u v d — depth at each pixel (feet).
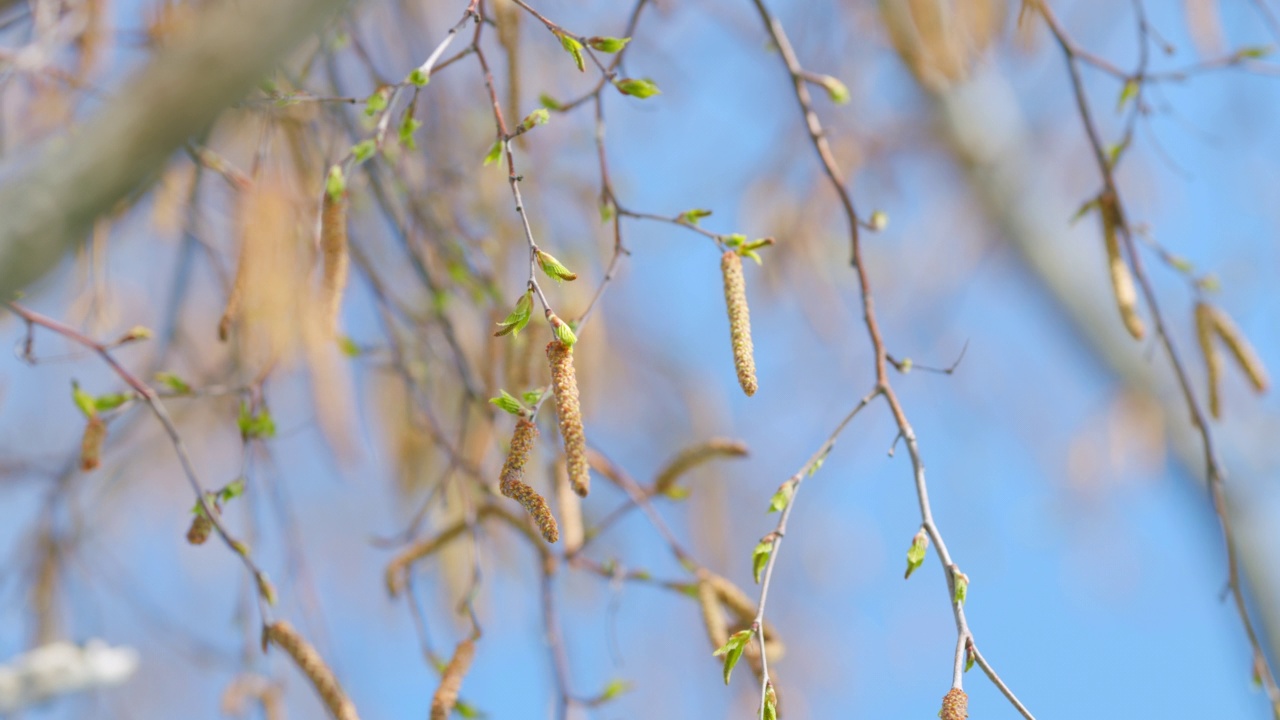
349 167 4.05
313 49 4.38
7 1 4.17
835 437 3.98
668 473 4.32
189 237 4.57
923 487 3.94
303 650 4.10
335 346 4.31
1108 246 4.27
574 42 4.00
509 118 4.17
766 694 3.86
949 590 3.88
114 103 3.78
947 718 3.80
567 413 3.84
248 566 4.12
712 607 4.20
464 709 4.16
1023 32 4.39
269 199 4.22
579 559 4.30
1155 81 4.31
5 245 3.74
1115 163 4.32
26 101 4.23
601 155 4.12
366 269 4.49
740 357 3.94
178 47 3.78
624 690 4.31
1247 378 4.25
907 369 4.02
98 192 3.77
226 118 4.31
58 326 4.15
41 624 4.53
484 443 4.51
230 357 4.52
